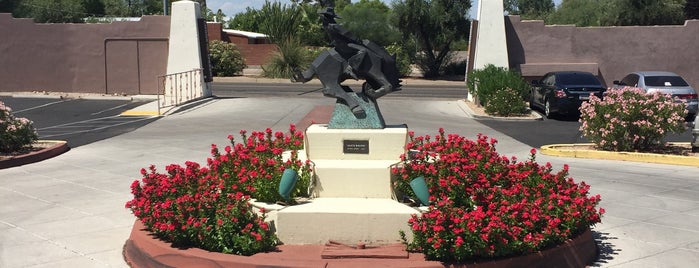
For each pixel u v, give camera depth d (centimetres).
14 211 1024
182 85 2683
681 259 804
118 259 801
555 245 742
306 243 765
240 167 846
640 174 1328
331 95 920
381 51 933
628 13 4172
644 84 2253
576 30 2744
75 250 834
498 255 695
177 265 725
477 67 2588
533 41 2748
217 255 715
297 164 842
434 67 4450
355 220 757
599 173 1338
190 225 729
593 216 788
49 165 1397
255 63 5219
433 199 718
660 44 2727
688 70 2730
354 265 676
